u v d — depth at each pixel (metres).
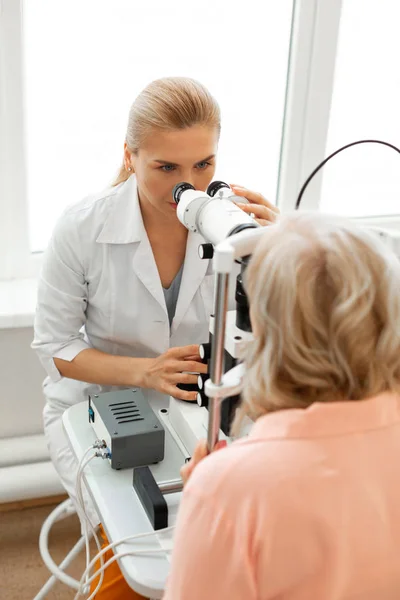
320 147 2.37
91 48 2.08
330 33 2.20
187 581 0.81
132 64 2.12
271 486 0.77
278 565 0.77
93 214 1.63
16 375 2.21
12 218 2.20
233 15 2.15
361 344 0.79
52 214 2.28
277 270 0.79
